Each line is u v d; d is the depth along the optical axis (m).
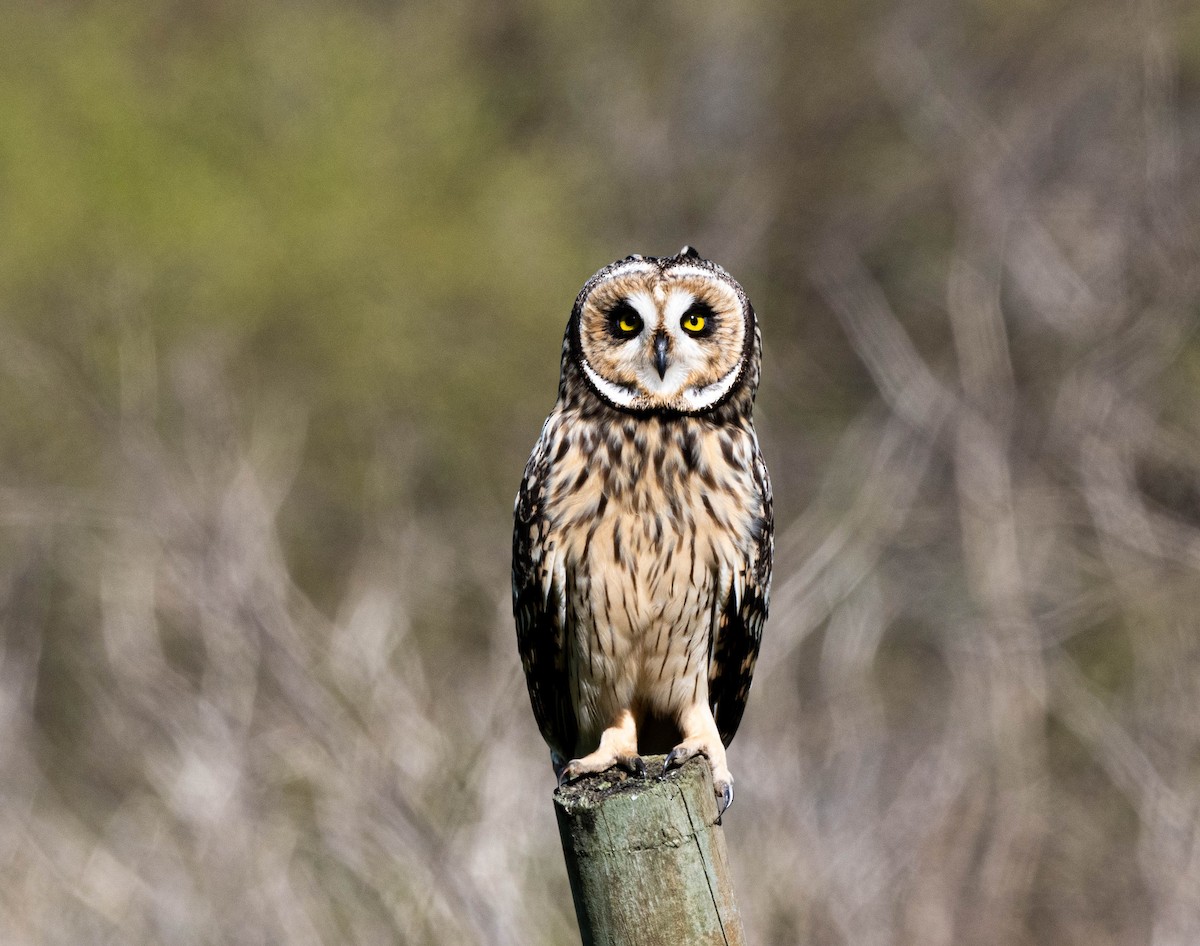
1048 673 13.49
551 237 23.83
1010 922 11.88
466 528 17.88
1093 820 13.24
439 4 26.69
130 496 16.03
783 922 10.54
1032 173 20.61
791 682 11.98
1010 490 14.87
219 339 20.88
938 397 15.30
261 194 22.75
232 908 11.16
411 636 13.88
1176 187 17.20
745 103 25.47
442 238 22.92
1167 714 13.25
